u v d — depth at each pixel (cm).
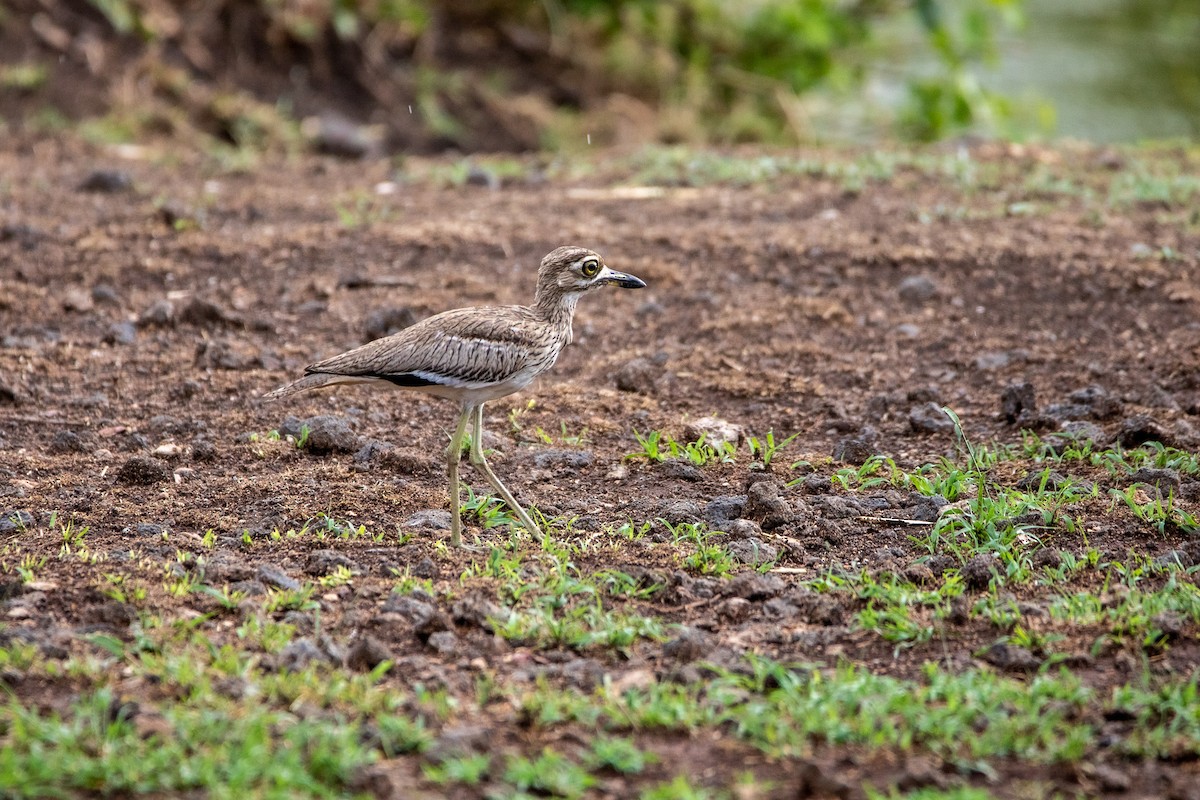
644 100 2775
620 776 693
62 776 659
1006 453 1148
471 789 672
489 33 2783
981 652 818
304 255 1591
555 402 1271
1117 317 1412
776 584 909
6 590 869
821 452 1177
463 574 922
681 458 1143
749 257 1570
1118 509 1024
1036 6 3209
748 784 671
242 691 743
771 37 2778
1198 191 1744
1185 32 3044
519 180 1917
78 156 2039
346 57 2573
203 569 908
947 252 1556
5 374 1292
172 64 2438
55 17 2417
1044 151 1998
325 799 652
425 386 955
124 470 1089
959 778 687
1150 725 740
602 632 835
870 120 2752
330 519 1011
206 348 1335
